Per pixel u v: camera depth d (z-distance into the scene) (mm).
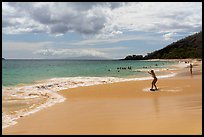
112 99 15703
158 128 8844
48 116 11461
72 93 18797
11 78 34688
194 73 39406
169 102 13922
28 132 9109
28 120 10797
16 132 9125
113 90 20188
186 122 9422
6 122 10492
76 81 28516
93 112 12000
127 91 19406
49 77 36562
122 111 11938
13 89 21234
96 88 21781
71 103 14656
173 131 8422
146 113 11273
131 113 11414
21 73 46031
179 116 10414
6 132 9148
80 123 10055
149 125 9273
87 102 14859
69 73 46812
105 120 10328
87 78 33219
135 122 9797
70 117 11141
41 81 29438
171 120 9812
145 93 18078
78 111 12367
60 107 13523
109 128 9180
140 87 22016
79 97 16844
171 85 22719
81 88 21859
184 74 38125
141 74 42719
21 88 22000
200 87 20844
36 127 9703
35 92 19469
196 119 9797
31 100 15898
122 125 9484
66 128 9453
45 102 15148
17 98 16656
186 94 16859
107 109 12578
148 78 32656
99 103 14398
